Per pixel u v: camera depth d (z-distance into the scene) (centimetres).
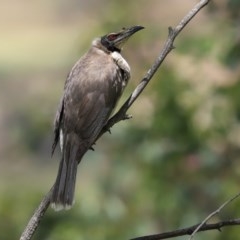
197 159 1209
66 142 923
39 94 1427
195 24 1972
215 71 1338
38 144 1454
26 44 3334
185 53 1279
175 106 1245
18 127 1453
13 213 1223
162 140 1234
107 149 1292
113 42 1006
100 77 959
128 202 1219
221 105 1230
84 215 1184
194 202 1192
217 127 1223
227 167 1211
